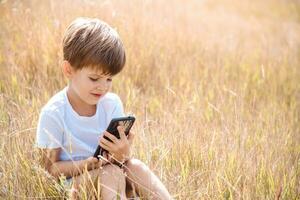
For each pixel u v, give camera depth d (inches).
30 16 227.6
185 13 323.6
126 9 245.8
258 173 150.6
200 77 228.2
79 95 132.2
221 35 313.1
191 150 154.3
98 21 132.7
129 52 216.7
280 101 222.8
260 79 242.2
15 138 148.6
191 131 169.0
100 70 128.0
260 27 382.9
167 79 214.4
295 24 416.8
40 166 133.8
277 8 461.4
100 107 138.3
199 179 146.2
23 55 206.8
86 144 137.3
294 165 160.1
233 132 171.9
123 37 218.4
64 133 134.0
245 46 302.8
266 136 171.9
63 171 132.0
